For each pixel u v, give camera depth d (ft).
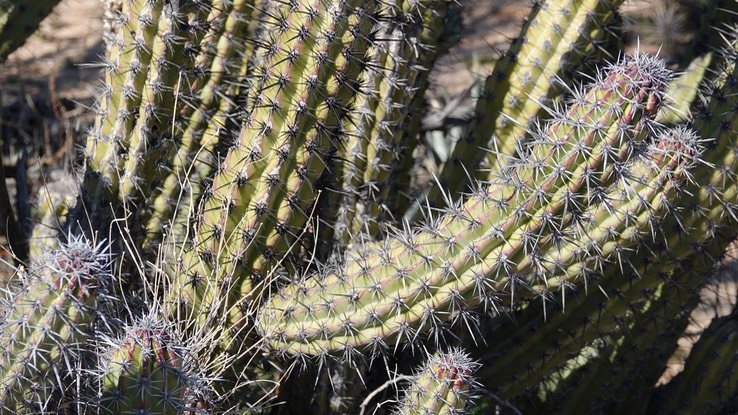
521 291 9.37
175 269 9.88
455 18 12.10
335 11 8.61
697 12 22.89
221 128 10.64
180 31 9.68
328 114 8.93
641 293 10.02
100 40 28.45
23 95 20.59
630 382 11.71
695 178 9.32
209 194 9.61
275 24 9.06
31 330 7.20
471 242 8.30
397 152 10.30
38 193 14.26
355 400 10.52
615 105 7.62
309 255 10.22
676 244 9.70
